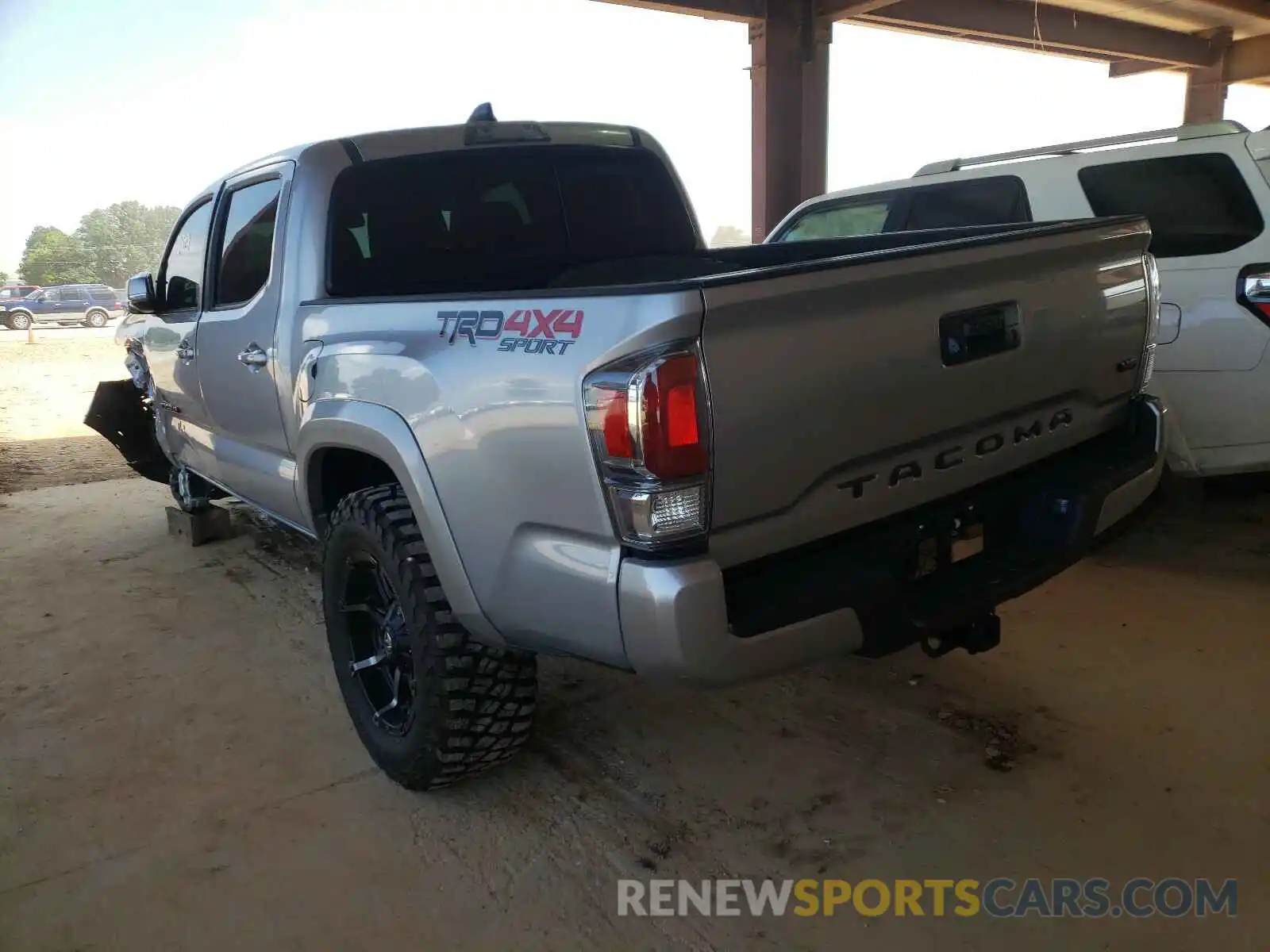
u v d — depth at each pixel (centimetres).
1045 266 224
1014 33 1252
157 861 242
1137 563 405
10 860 245
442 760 246
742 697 312
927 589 215
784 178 1012
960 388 209
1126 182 411
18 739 307
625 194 369
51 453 862
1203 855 224
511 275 337
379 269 304
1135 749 268
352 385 252
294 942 211
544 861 235
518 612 206
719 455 173
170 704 329
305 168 297
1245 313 371
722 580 174
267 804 266
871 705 302
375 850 243
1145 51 1459
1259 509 468
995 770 262
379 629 275
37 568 488
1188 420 394
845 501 196
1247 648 322
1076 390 242
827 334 183
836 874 225
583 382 178
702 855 234
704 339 168
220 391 369
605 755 283
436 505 220
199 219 396
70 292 3177
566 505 188
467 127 323
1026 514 239
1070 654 327
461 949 207
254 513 576
